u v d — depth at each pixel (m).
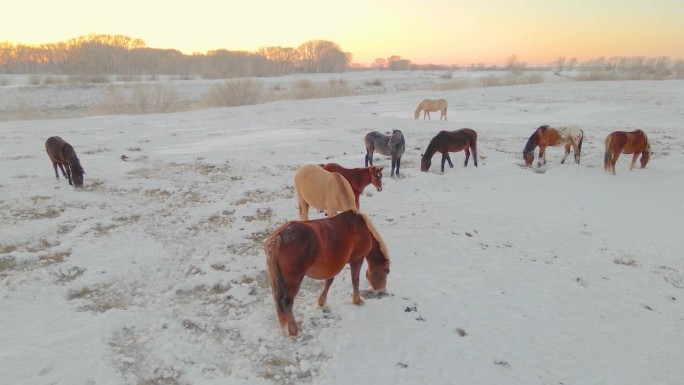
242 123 24.27
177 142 18.67
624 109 26.09
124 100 37.47
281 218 9.51
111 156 15.59
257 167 13.98
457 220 9.48
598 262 7.53
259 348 5.14
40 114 34.38
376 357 5.00
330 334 5.41
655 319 5.86
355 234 5.58
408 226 9.12
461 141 13.08
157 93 36.66
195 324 5.65
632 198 10.62
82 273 6.95
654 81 44.50
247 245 8.16
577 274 7.10
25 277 6.66
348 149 16.44
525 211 9.99
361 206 10.38
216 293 6.48
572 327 5.66
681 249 7.94
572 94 33.59
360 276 6.95
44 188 11.48
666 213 9.62
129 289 6.56
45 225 8.82
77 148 16.94
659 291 6.58
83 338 5.20
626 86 38.50
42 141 18.48
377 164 14.23
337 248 5.30
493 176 12.75
